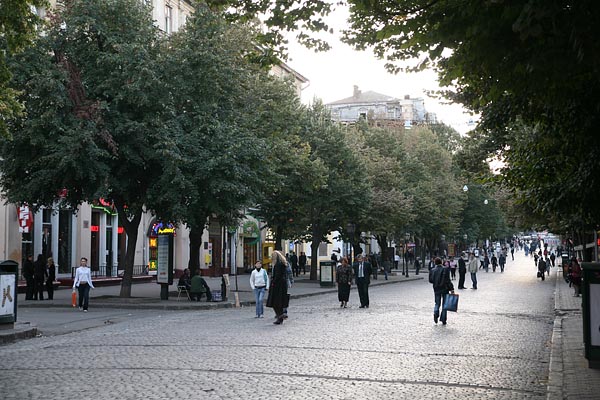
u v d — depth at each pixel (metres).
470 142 22.80
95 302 26.17
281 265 18.64
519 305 26.03
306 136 44.34
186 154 25.78
